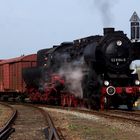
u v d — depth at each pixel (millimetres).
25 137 14219
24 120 20031
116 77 25672
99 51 25375
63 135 14531
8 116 22609
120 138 13969
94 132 15414
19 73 41406
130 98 25438
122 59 25797
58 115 22750
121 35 25875
